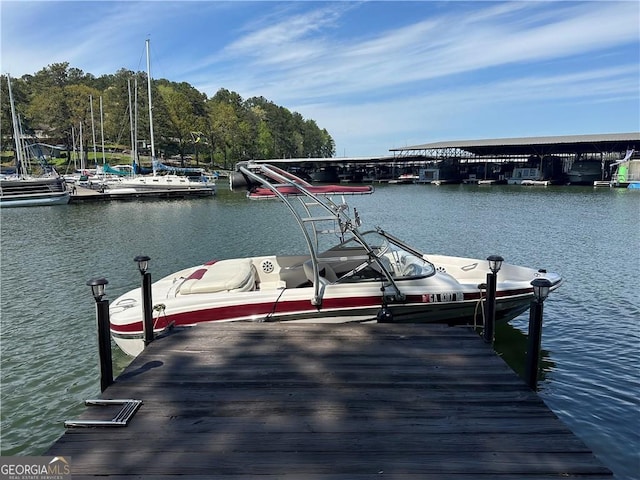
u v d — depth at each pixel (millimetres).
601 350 7684
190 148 86500
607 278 12617
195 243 19094
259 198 7098
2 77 68688
